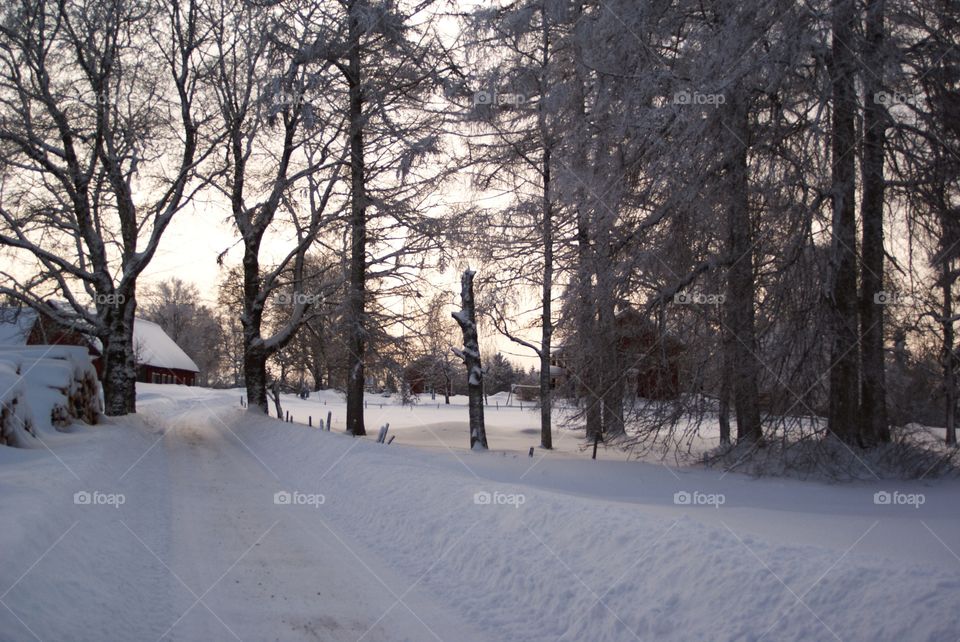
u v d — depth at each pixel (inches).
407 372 1321.4
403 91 1160.2
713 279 627.2
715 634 221.5
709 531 275.7
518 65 992.2
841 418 645.9
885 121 582.6
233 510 502.0
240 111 1145.4
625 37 631.8
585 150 710.5
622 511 323.9
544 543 325.1
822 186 560.1
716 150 593.6
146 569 335.9
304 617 283.7
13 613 215.8
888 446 633.6
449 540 378.9
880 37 556.1
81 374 861.2
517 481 586.2
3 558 241.6
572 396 799.7
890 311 640.4
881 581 214.5
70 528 338.0
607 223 664.4
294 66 1062.4
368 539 429.1
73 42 1005.8
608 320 699.4
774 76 547.2
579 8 737.0
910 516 383.6
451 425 1519.4
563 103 761.0
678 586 251.4
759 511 396.5
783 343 595.2
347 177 1195.3
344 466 626.2
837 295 611.8
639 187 642.8
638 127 609.0
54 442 639.1
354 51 1138.7
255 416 1202.0
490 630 275.1
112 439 732.0
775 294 593.0
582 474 644.1
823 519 355.9
